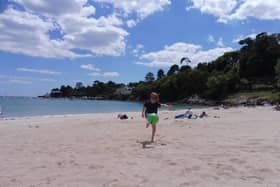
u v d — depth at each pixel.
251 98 59.41
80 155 6.50
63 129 12.48
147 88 116.00
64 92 196.00
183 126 12.40
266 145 7.03
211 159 5.71
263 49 83.12
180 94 96.50
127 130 11.35
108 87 179.12
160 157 6.04
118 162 5.69
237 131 10.12
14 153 6.93
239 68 86.88
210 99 78.31
